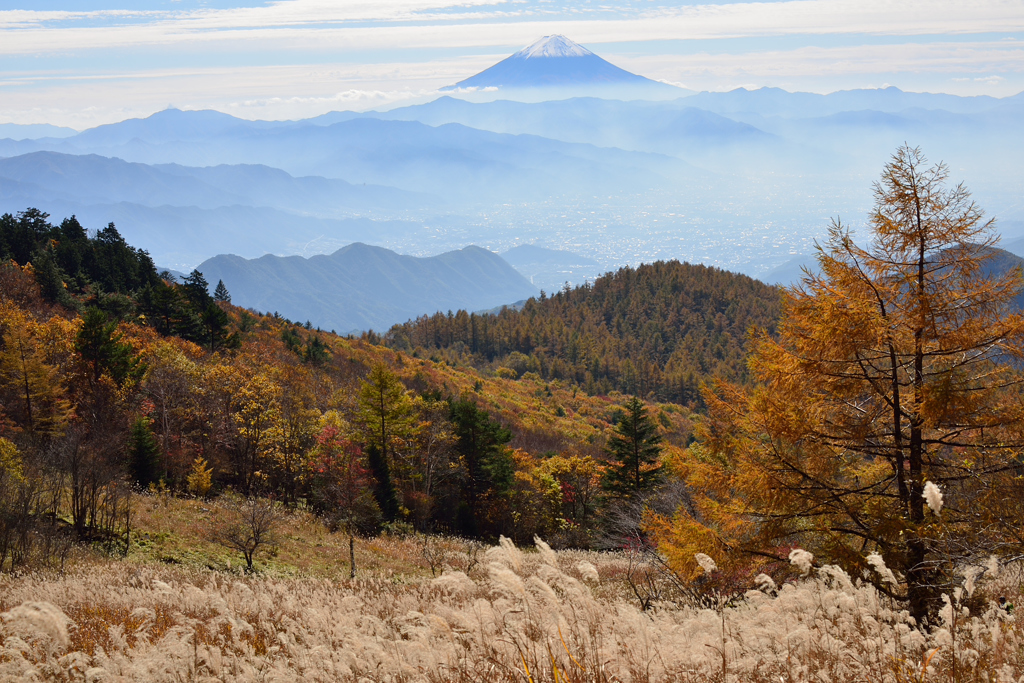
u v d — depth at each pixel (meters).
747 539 9.47
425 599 9.04
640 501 27.77
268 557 24.33
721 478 9.74
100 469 23.45
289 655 5.96
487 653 4.19
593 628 4.30
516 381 131.25
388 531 34.56
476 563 16.50
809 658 4.19
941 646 4.19
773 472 9.23
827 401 9.17
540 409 94.31
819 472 9.15
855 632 4.56
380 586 13.27
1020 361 8.28
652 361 173.88
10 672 5.65
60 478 22.92
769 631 4.29
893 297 8.77
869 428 8.88
